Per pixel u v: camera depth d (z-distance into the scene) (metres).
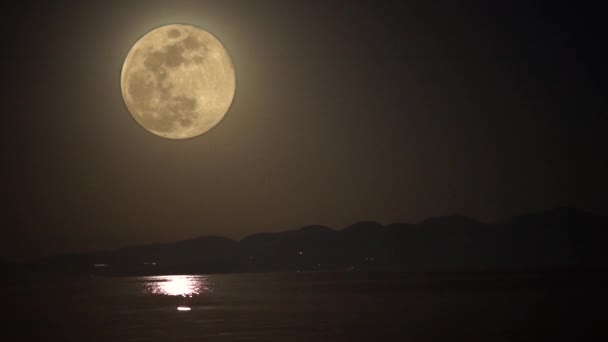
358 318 181.38
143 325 176.62
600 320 160.75
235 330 154.12
